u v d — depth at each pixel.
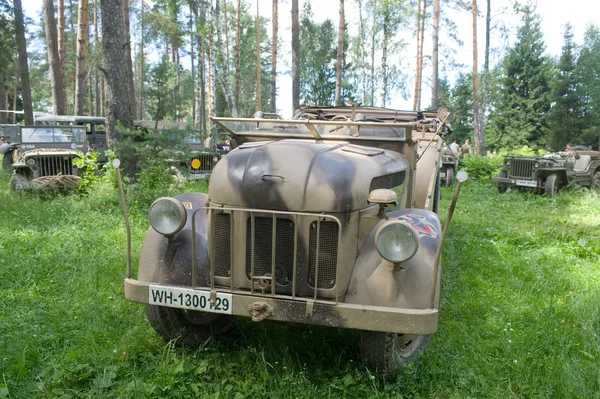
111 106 9.66
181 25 22.39
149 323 4.03
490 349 3.84
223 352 3.75
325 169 3.25
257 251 3.27
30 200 8.84
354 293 3.14
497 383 3.39
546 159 13.32
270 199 3.21
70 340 3.82
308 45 33.53
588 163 15.16
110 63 9.59
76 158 10.11
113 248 6.24
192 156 9.97
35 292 4.76
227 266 3.37
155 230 3.51
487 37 29.44
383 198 3.26
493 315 4.49
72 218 7.68
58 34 24.88
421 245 3.23
